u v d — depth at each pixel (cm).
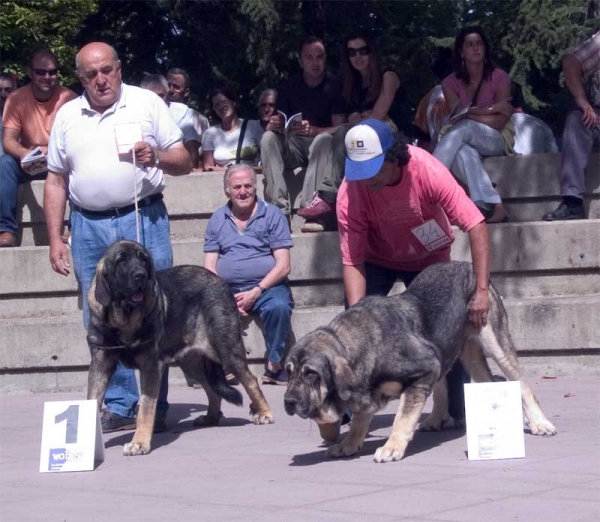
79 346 1028
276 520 484
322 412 580
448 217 663
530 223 1023
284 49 2370
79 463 634
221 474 599
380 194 657
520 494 515
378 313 611
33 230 1165
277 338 977
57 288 1082
